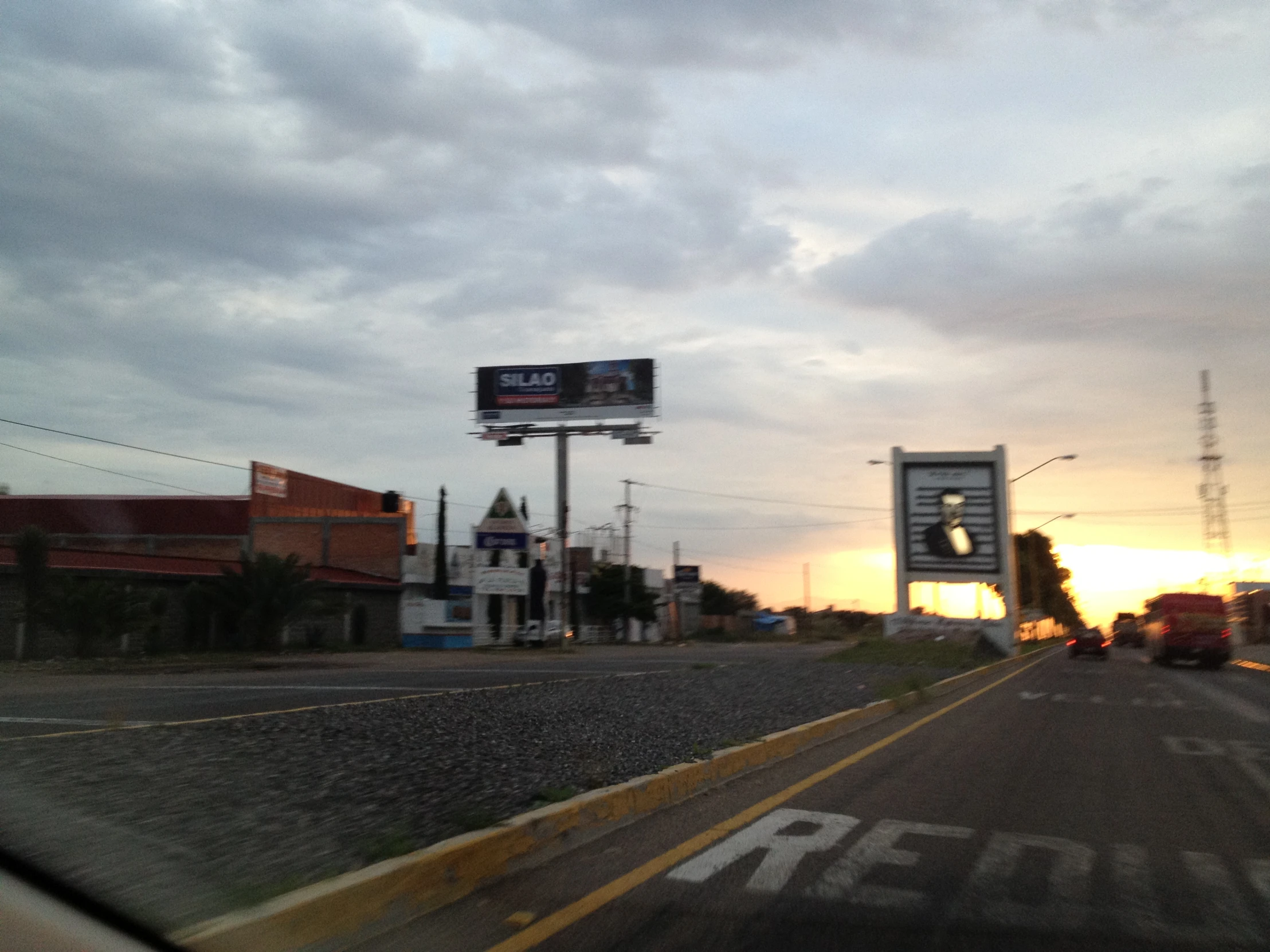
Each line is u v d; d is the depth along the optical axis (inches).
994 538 1786.4
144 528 2146.9
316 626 1742.1
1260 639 3171.8
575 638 2625.5
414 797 307.0
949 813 350.3
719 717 557.0
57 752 369.4
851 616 5398.6
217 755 370.6
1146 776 440.5
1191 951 217.0
